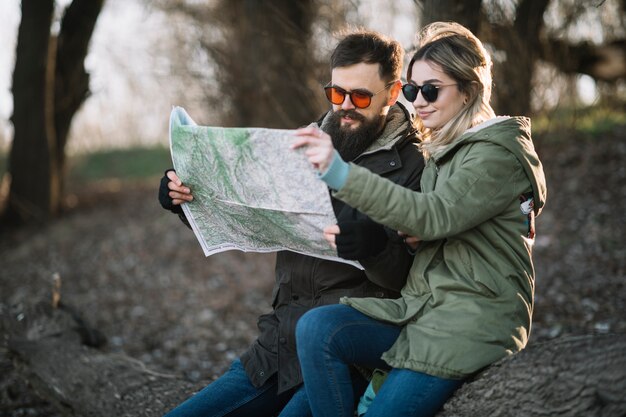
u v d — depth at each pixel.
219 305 6.71
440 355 2.12
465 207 2.08
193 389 3.50
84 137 14.24
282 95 6.57
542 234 6.74
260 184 2.29
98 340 4.40
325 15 6.12
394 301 2.32
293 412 2.40
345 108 2.47
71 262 8.48
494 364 2.14
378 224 2.24
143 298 7.18
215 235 2.60
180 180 2.50
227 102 7.23
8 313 4.29
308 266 2.53
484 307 2.15
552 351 2.05
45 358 3.95
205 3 7.68
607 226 6.57
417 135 2.56
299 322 2.24
